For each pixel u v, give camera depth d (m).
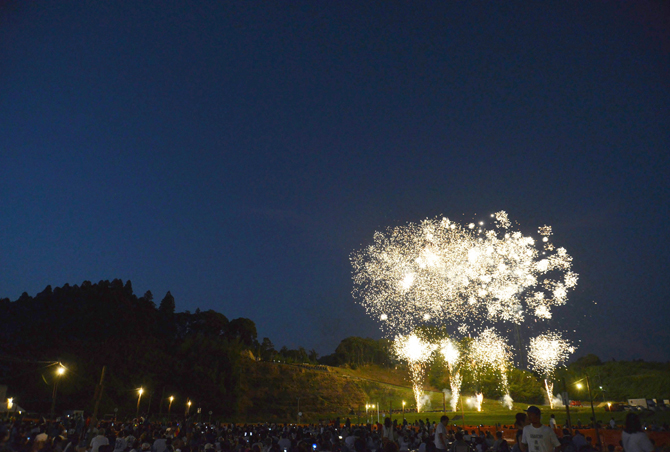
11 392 84.94
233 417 109.69
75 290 144.75
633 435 9.17
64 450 16.56
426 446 18.25
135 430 29.39
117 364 108.81
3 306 132.38
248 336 174.88
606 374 112.31
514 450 12.52
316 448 17.97
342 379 146.38
